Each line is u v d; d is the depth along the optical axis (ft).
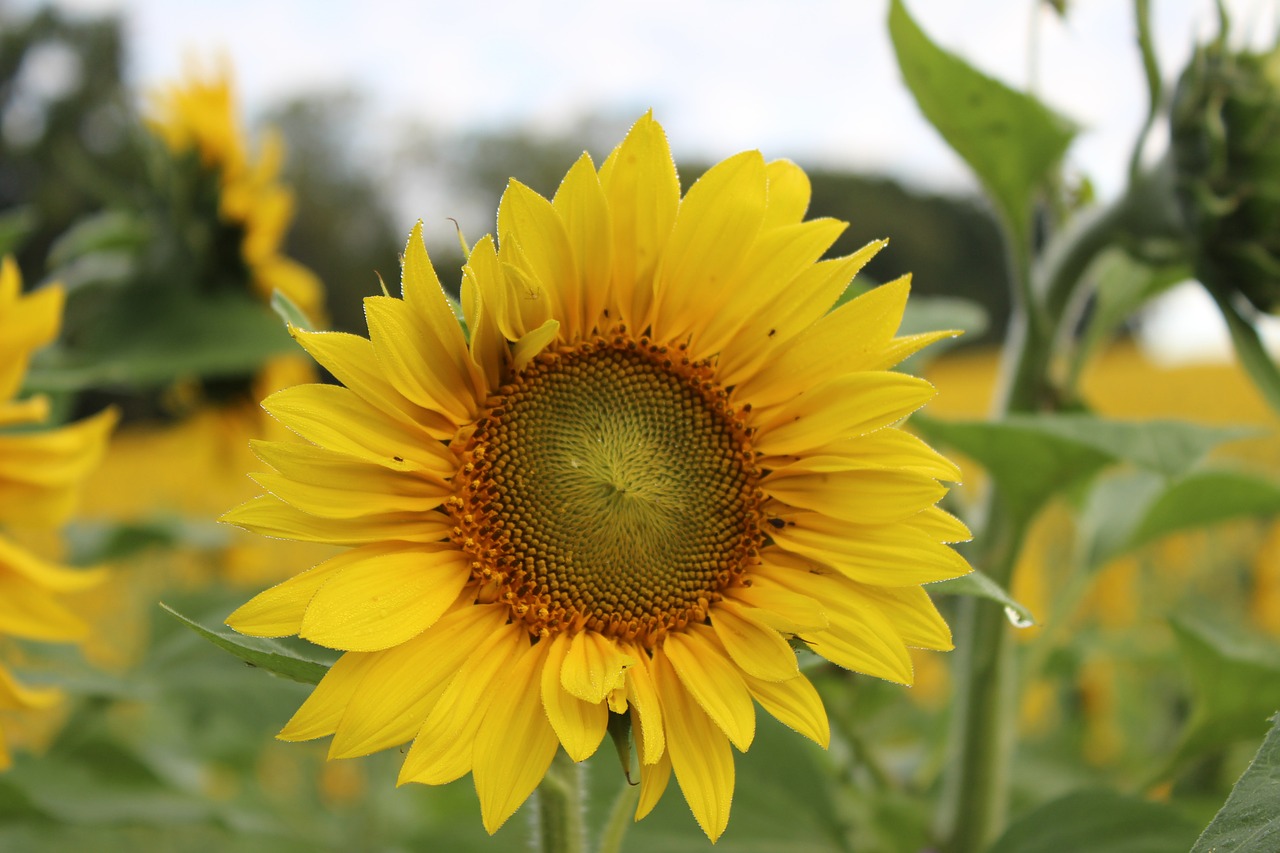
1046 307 2.53
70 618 2.34
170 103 3.39
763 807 2.43
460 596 1.93
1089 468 2.35
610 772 2.49
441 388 1.92
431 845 2.67
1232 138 2.34
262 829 2.84
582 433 1.98
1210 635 2.44
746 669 1.87
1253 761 1.72
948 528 1.94
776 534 1.98
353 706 1.80
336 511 1.86
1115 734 4.17
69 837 3.70
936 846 2.51
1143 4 2.34
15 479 2.35
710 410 2.00
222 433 3.97
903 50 2.40
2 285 2.31
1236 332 2.35
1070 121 2.42
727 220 1.97
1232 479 2.61
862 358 1.97
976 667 2.48
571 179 1.94
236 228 3.40
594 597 1.96
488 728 1.83
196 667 2.72
